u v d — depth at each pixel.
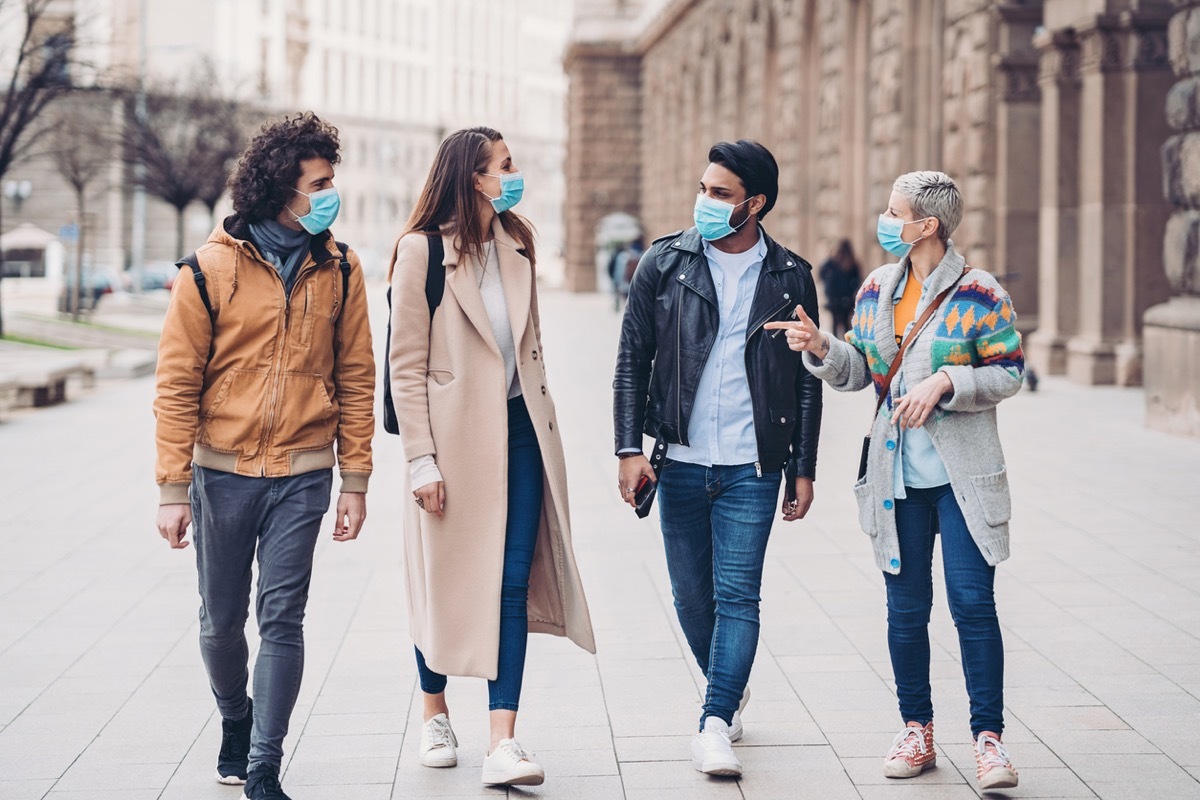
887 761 4.51
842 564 7.62
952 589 4.40
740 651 4.59
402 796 4.40
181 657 5.98
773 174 4.62
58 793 4.45
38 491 10.31
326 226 4.28
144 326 30.23
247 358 4.20
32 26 20.59
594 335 29.50
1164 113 16.17
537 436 4.56
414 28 88.56
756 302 4.63
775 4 30.58
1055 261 17.56
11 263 52.38
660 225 48.94
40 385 16.20
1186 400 12.16
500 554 4.45
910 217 4.40
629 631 6.34
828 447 12.38
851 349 4.55
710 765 4.45
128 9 48.56
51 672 5.77
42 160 52.94
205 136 37.38
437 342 4.53
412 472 4.46
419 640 4.61
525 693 5.46
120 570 7.66
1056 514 8.83
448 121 92.06
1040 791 4.36
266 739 4.19
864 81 24.17
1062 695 5.30
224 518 4.21
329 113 79.69
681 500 4.74
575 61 53.44
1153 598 6.73
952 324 4.37
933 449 4.43
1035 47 17.70
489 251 4.61
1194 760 4.61
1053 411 14.20
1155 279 16.36
